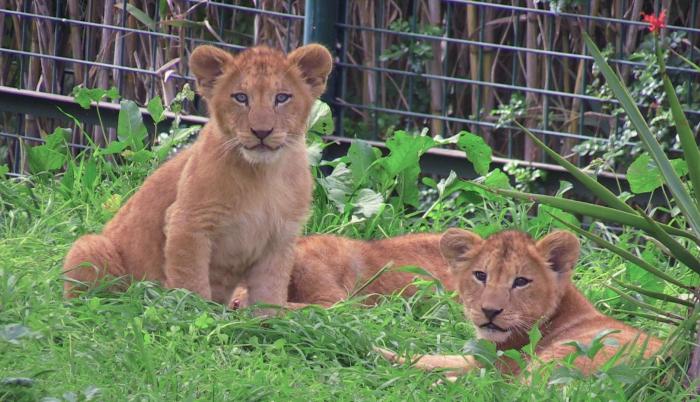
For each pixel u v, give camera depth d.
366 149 13.68
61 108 15.58
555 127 16.16
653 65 14.89
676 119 8.36
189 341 8.80
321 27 15.13
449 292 11.09
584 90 15.87
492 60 16.47
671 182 8.63
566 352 8.85
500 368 9.27
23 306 9.09
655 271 8.66
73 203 13.41
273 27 16.34
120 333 8.85
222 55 10.31
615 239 13.51
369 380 8.54
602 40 15.95
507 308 9.30
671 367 8.38
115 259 10.74
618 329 9.20
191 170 10.34
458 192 14.85
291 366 8.48
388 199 14.08
